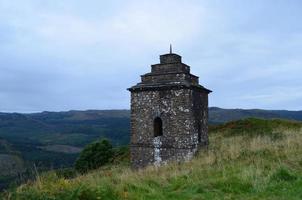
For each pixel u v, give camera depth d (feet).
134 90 72.08
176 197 31.35
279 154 48.78
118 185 34.58
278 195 30.17
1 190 29.09
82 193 28.04
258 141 66.18
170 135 67.87
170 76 69.87
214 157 54.29
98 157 127.03
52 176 33.42
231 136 109.19
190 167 49.57
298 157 44.68
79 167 124.06
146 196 31.55
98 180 39.27
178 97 67.62
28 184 31.19
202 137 73.67
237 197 30.45
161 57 72.49
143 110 71.26
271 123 120.67
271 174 36.01
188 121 66.54
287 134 91.09
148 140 70.18
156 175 43.93
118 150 135.54
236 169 41.83
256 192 31.58
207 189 33.42
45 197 26.94
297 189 31.30
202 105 74.95
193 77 73.92
